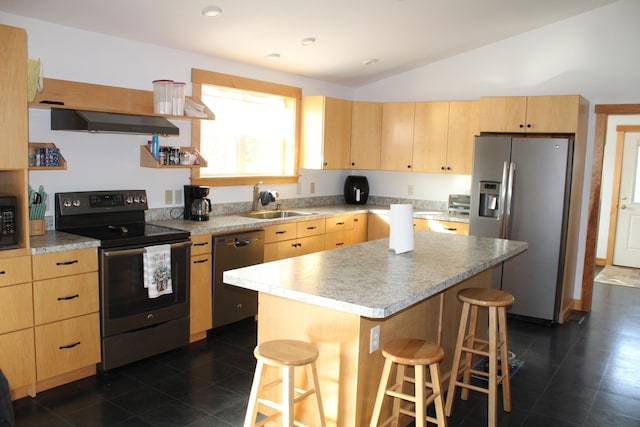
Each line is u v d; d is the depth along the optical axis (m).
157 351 3.43
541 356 3.79
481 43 5.13
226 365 3.40
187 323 3.61
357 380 2.24
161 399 2.92
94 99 3.50
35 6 3.02
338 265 2.67
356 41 4.44
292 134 5.30
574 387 3.27
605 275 6.66
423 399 2.11
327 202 5.95
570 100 4.40
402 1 3.67
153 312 3.36
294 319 2.41
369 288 2.20
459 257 2.95
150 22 3.45
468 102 5.14
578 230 4.94
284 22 3.77
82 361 3.05
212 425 2.65
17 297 2.73
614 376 3.45
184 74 4.15
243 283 2.33
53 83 3.27
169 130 3.64
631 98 4.64
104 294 3.09
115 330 3.17
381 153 5.61
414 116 5.42
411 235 3.06
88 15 3.22
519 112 4.62
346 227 5.23
